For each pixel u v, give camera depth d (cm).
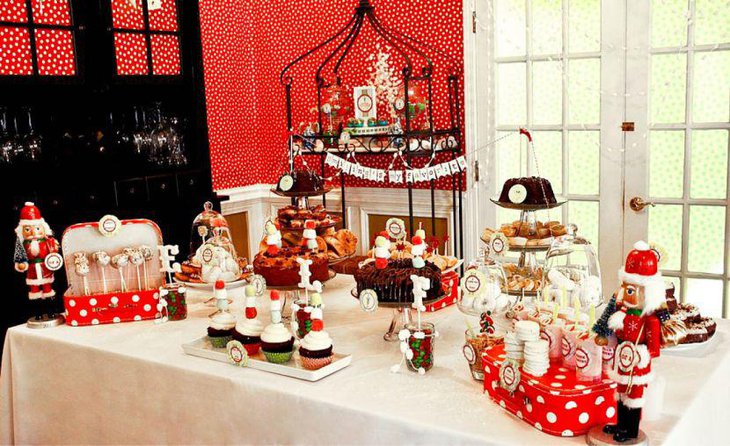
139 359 224
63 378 246
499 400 177
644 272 148
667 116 383
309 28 489
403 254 265
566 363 170
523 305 224
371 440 178
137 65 400
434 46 446
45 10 353
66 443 250
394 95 457
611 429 157
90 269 266
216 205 447
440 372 204
